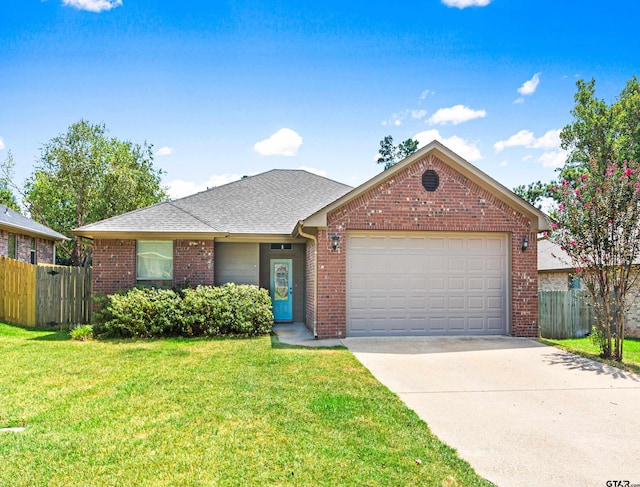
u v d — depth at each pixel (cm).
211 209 1611
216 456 477
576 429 588
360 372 854
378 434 548
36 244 2384
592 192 1055
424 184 1253
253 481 425
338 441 522
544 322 1460
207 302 1274
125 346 1110
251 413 608
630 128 2697
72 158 3039
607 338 1040
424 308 1265
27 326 1462
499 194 1268
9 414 601
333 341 1176
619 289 1045
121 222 1405
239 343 1155
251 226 1508
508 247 1288
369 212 1231
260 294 1336
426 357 998
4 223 1931
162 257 1436
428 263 1270
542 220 1252
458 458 493
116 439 518
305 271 1592
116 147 3294
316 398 682
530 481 446
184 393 698
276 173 1978
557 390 768
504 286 1293
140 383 755
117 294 1316
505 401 705
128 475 434
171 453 483
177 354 1004
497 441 546
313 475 439
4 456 471
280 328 1461
